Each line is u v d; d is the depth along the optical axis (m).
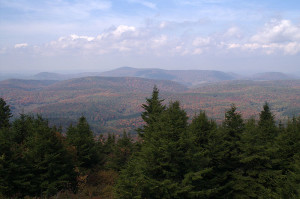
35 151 18.67
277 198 15.21
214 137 20.61
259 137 21.41
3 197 16.33
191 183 15.66
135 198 14.31
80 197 19.50
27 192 17.72
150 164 16.20
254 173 18.86
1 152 16.98
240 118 23.45
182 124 19.17
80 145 28.50
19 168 17.23
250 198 18.88
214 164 20.27
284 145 21.72
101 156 32.31
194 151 16.89
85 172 24.38
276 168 20.22
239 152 20.98
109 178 25.75
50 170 18.42
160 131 17.70
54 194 18.52
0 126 33.78
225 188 19.58
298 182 15.25
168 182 14.78
